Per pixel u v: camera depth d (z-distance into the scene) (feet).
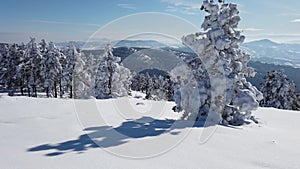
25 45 158.92
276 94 95.45
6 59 163.53
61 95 146.10
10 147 17.37
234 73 33.22
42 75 141.08
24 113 28.71
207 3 33.17
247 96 30.99
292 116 38.68
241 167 15.40
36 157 15.65
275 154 18.19
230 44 33.22
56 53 141.79
